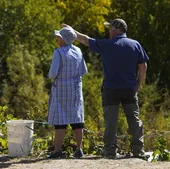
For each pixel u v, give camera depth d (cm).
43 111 2891
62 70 1972
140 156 2039
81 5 4934
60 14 4506
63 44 1992
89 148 2245
